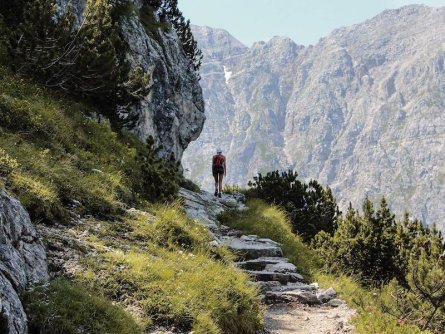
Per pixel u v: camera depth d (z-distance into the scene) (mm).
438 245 19406
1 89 14320
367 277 19234
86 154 14539
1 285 6176
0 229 7254
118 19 25000
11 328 5902
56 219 10156
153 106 26719
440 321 14500
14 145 11781
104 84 18312
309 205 25484
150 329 7961
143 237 11375
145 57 26281
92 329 7078
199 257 11312
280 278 15062
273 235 19688
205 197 23219
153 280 9094
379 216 20953
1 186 8242
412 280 15344
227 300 9727
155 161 16906
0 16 17922
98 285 8352
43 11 16094
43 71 16750
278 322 11570
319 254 19812
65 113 16297
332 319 11930
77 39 17250
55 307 7023
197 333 8203
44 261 8133
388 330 10648
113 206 12117
